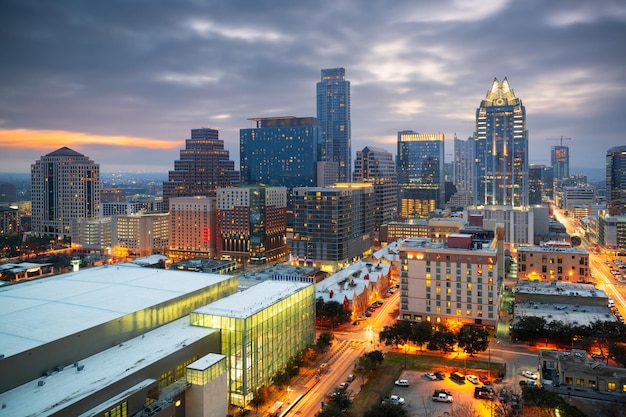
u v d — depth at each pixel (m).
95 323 143.75
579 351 161.00
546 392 130.25
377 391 161.62
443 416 144.62
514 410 138.12
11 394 115.19
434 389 164.50
